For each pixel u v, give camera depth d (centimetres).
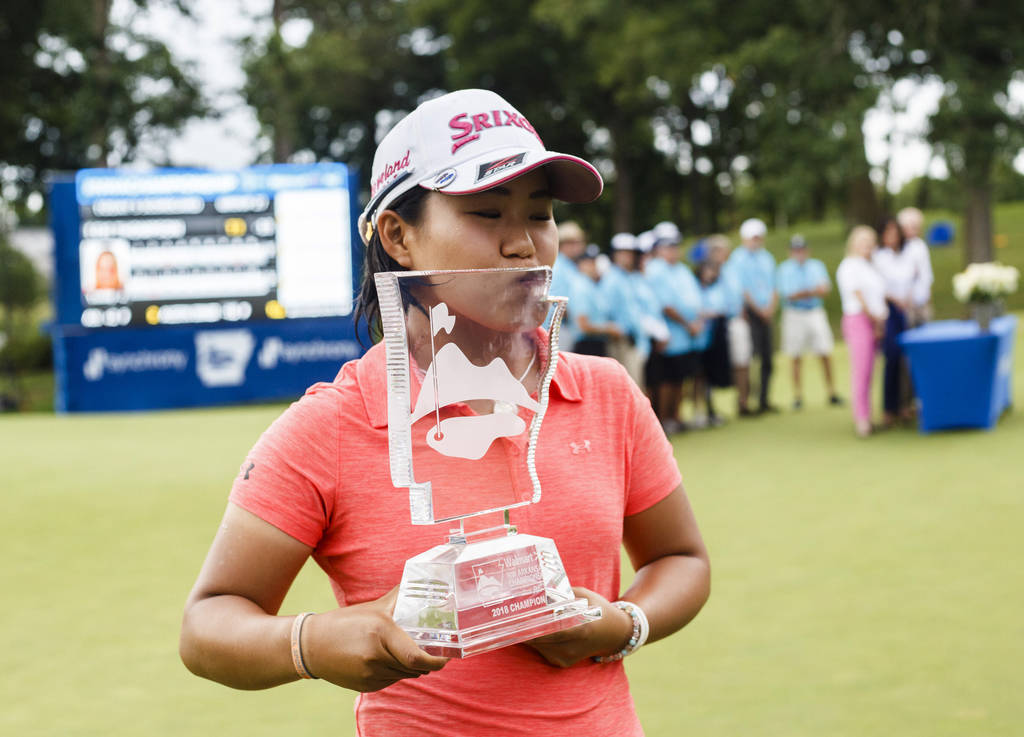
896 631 385
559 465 125
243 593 119
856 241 852
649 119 3612
